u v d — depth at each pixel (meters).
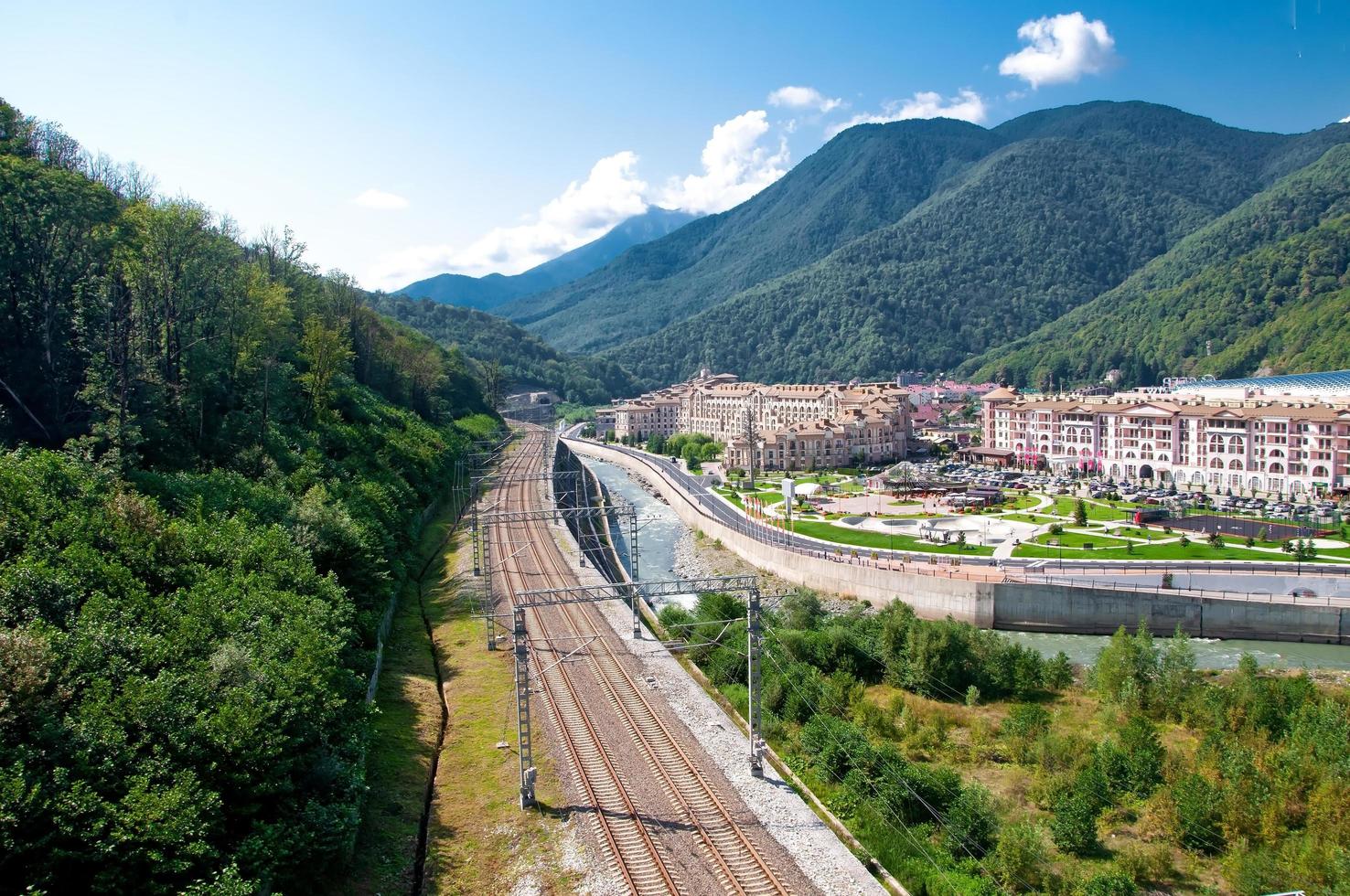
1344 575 120.25
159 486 82.44
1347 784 59.44
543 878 48.66
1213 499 184.62
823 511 188.62
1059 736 71.88
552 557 130.00
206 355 110.06
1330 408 187.25
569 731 67.38
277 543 78.00
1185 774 64.50
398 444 171.38
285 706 51.66
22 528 60.84
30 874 37.03
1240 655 104.00
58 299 96.25
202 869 41.34
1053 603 116.88
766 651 85.75
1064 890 52.41
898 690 88.62
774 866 49.12
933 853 54.62
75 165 130.62
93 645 49.25
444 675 82.44
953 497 194.12
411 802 57.06
